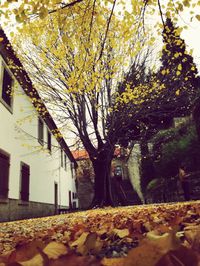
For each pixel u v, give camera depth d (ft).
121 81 50.80
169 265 2.45
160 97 53.26
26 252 3.99
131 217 13.93
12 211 36.86
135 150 83.30
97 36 23.70
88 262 2.93
